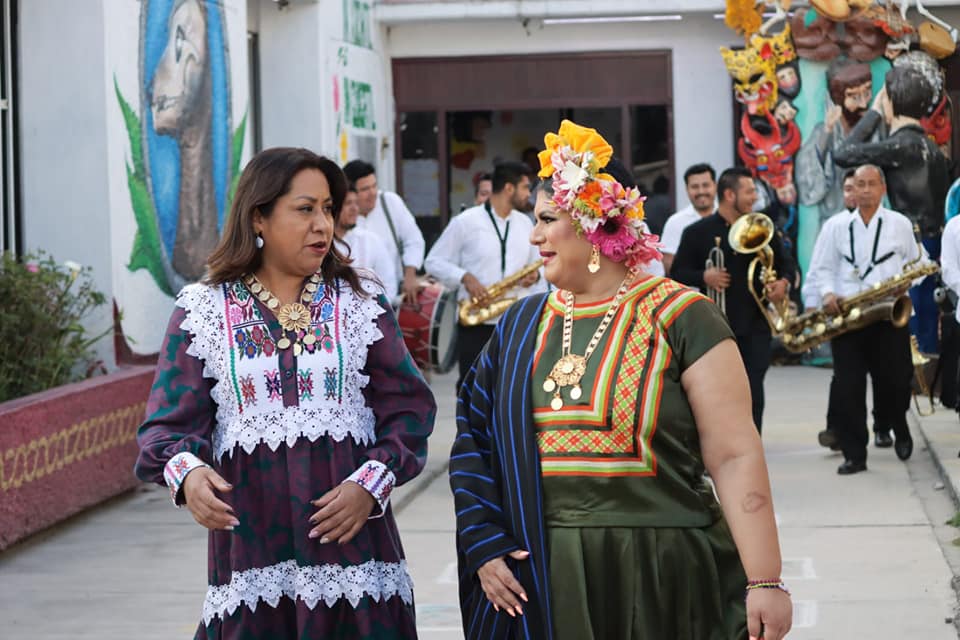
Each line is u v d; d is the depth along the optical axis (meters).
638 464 3.66
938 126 17.20
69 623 6.77
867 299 10.23
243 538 3.95
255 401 4.01
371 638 3.95
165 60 11.45
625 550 3.62
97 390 9.30
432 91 19.19
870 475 10.22
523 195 11.23
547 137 3.88
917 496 9.44
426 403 4.17
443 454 11.54
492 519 3.77
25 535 8.34
